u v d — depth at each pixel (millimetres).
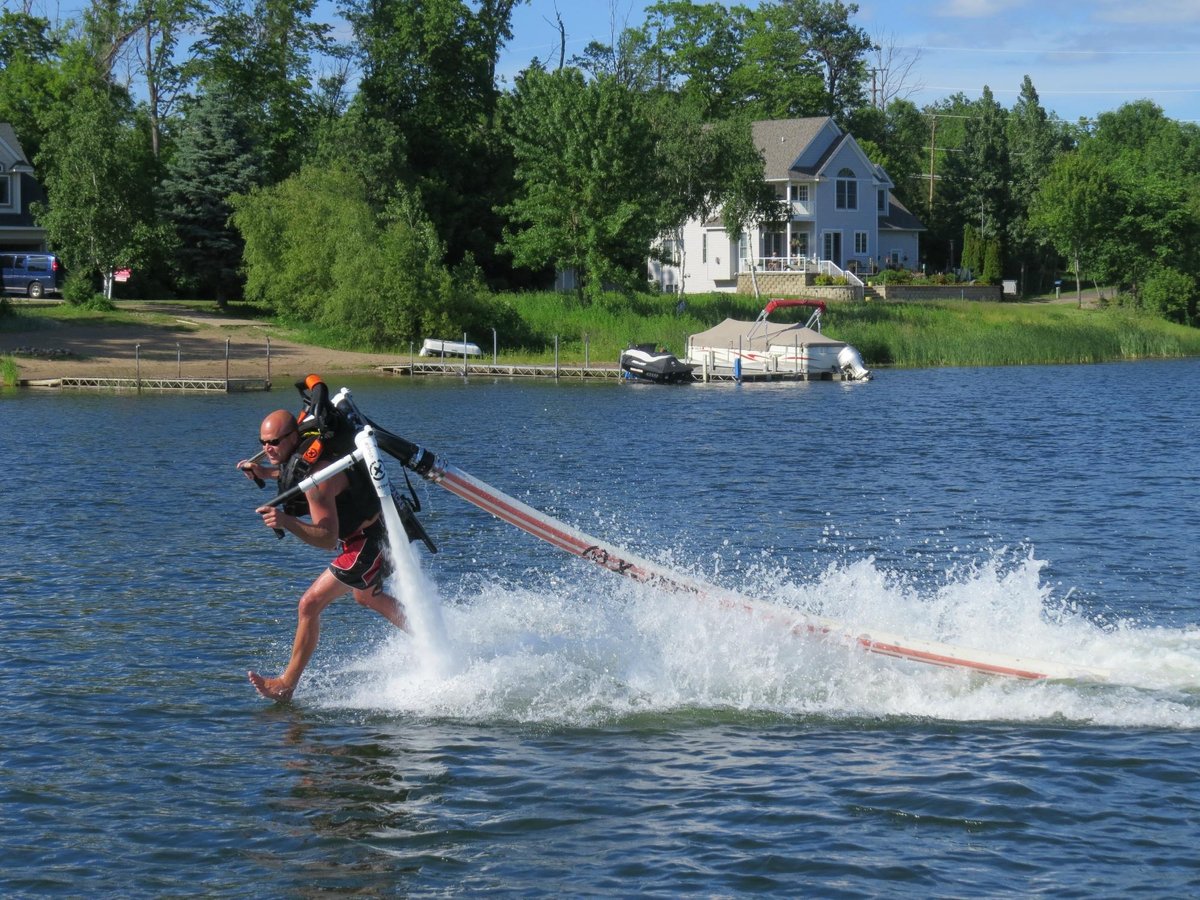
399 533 9344
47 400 39406
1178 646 10672
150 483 21156
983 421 32438
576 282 77938
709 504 18969
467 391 43500
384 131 70250
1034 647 10594
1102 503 18750
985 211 100125
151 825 7387
